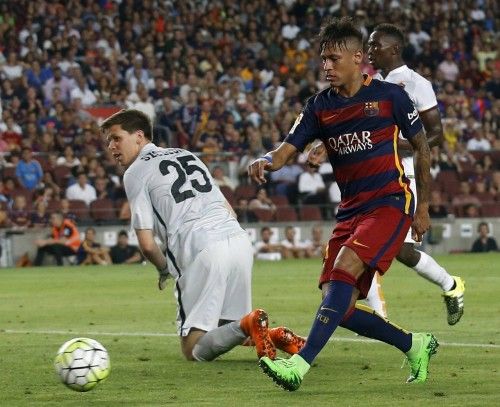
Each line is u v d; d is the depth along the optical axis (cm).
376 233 1691
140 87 7106
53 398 1625
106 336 2511
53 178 6381
